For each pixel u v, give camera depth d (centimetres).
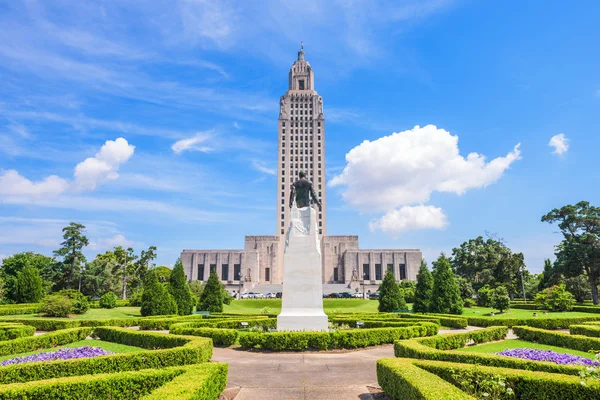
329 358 2116
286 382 1598
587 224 7788
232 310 7475
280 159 16750
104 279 9494
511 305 7044
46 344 2498
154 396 1009
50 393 1188
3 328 2991
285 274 2783
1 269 8012
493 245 10425
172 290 5262
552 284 8138
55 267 9162
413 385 1103
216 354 2269
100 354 1842
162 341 2280
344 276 15275
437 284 4875
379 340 2527
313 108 17150
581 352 2242
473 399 989
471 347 2464
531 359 1642
